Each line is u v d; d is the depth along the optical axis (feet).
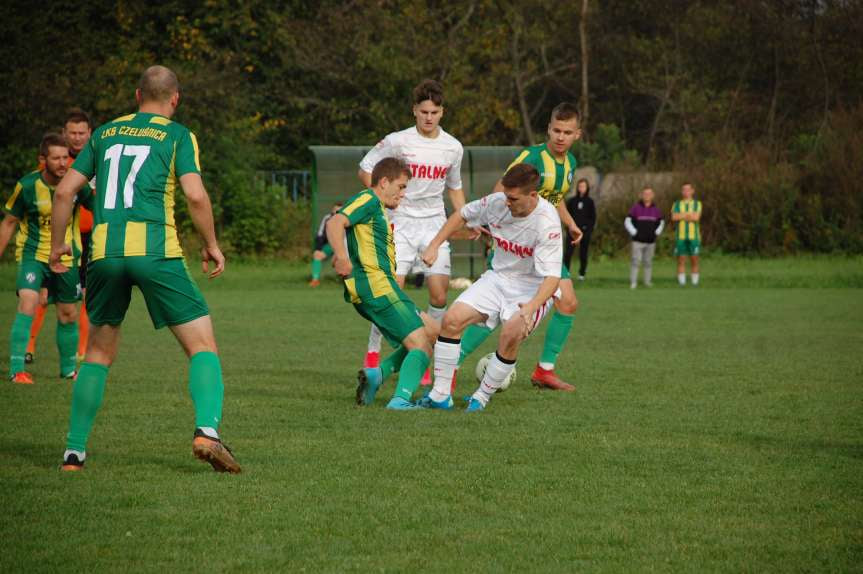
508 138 399.03
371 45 355.56
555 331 77.46
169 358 94.48
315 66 358.02
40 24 315.58
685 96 387.96
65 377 82.23
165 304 48.32
